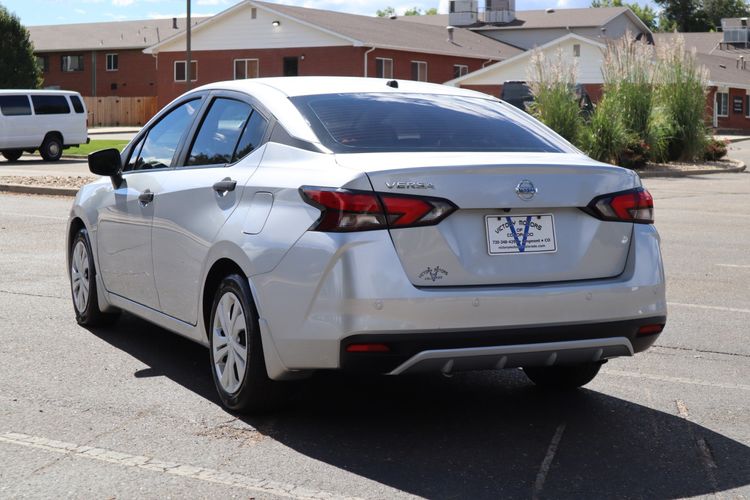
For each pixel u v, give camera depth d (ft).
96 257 21.59
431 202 14.06
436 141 15.99
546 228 14.80
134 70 236.63
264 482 13.20
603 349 14.98
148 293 19.11
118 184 20.49
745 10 369.30
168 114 20.03
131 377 18.51
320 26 154.61
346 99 16.89
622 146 80.89
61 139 98.99
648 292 15.24
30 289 27.50
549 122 81.35
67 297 26.45
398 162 14.47
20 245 36.50
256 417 16.12
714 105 175.73
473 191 14.28
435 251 14.10
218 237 16.10
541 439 15.26
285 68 159.94
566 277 14.84
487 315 14.10
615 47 88.48
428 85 18.75
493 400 17.46
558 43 157.48
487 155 15.28
